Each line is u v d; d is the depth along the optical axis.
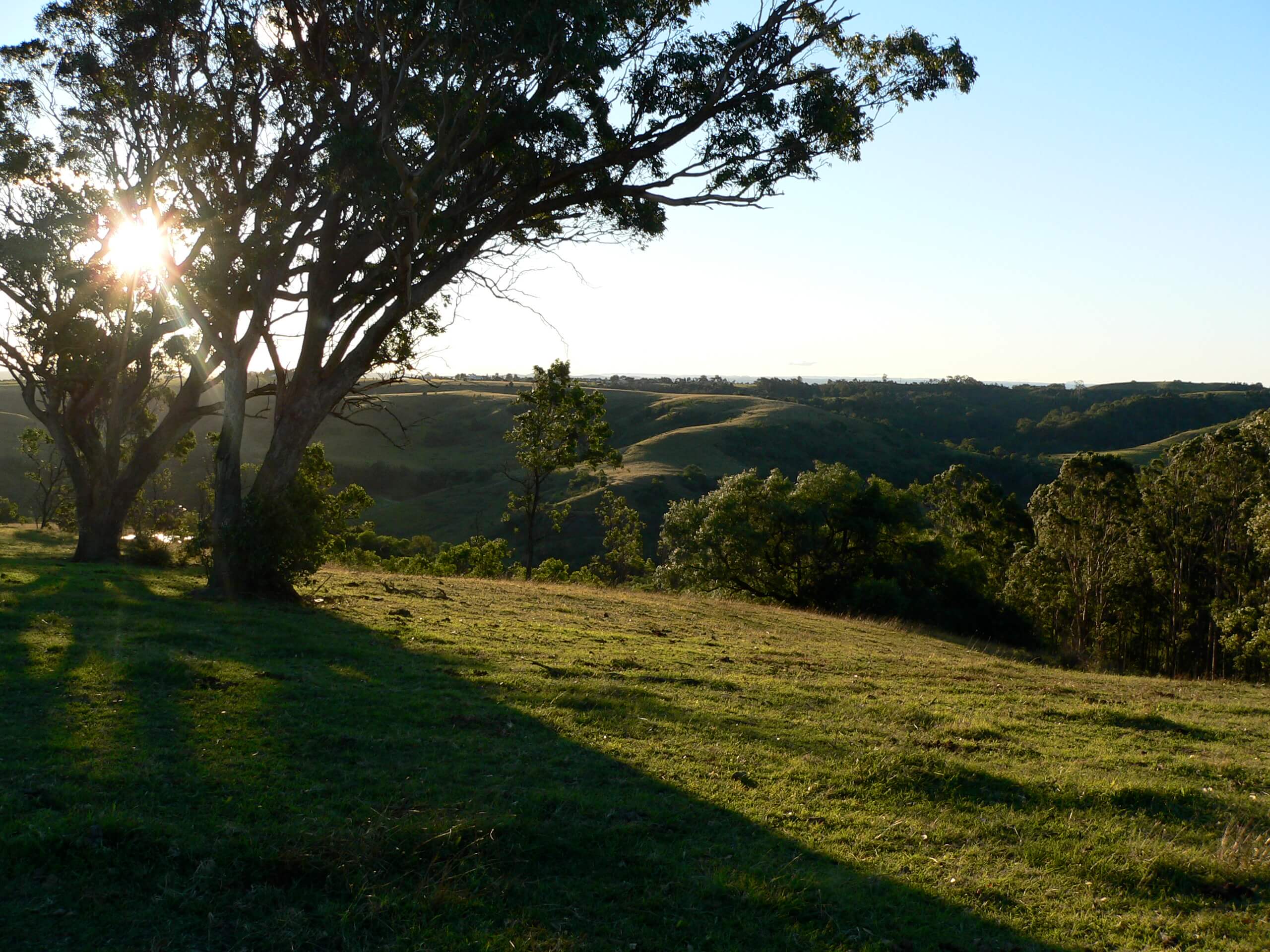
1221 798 8.70
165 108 18.31
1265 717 14.28
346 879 5.57
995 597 46.12
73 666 10.05
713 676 13.48
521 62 15.80
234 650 11.84
